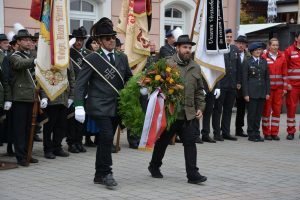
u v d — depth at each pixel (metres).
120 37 12.80
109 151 6.59
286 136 11.88
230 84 10.76
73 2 13.87
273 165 8.28
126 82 6.88
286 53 11.53
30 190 6.41
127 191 6.45
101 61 6.61
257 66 10.88
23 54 7.93
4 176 7.18
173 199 6.12
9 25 12.67
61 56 7.88
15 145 7.95
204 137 10.59
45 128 8.49
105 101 6.57
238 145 10.28
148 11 9.93
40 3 7.81
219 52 9.98
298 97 11.50
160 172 7.28
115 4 14.50
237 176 7.44
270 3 24.39
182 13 16.19
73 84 8.72
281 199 6.24
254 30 17.80
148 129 6.63
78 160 8.39
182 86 6.66
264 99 10.96
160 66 6.67
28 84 7.92
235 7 17.20
